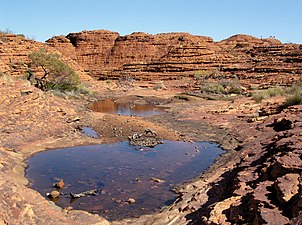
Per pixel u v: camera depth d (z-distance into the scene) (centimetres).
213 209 617
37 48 4853
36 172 1123
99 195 939
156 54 7838
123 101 3600
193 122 2098
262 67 5300
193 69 6156
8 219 542
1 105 1625
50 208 658
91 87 4772
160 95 4259
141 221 766
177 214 750
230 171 960
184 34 8681
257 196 571
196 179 1050
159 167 1202
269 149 947
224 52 7106
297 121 1320
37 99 1825
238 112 2417
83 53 8306
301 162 654
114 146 1488
